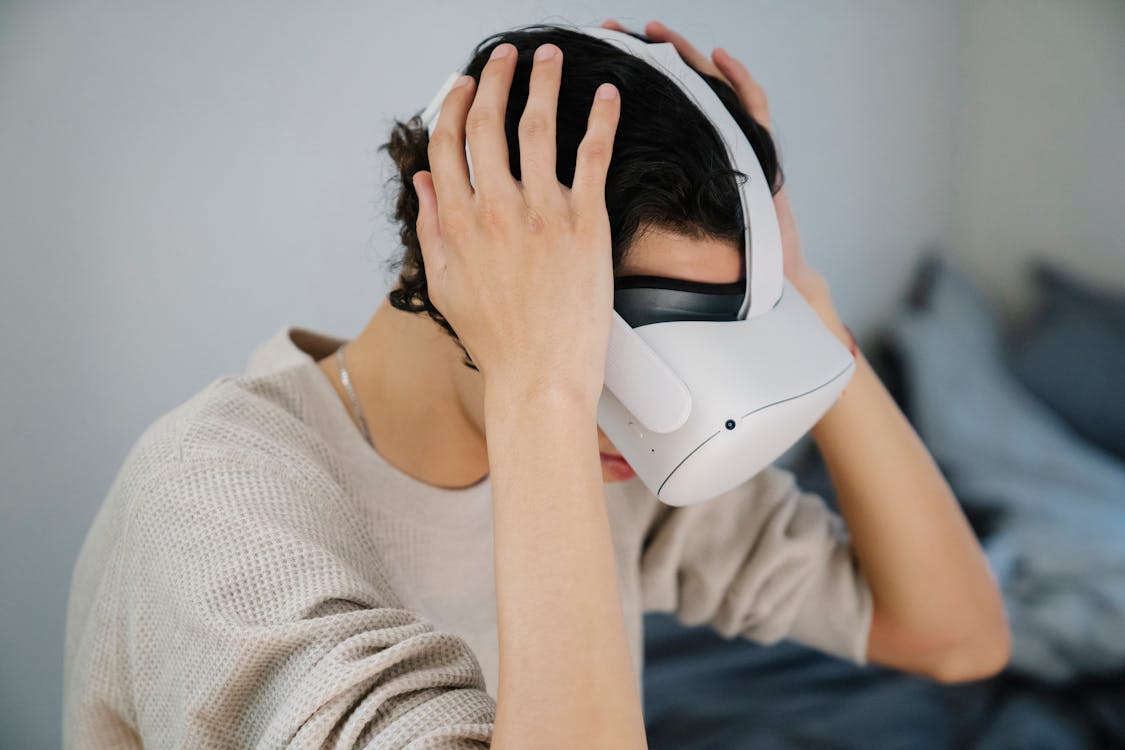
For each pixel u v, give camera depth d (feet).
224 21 5.21
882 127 7.46
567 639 1.98
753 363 2.25
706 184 2.16
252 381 2.70
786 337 2.34
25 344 5.19
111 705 2.47
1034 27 7.45
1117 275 7.72
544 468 2.06
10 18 5.02
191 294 5.34
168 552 2.27
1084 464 6.79
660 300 2.26
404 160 2.51
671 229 2.23
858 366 3.27
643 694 5.60
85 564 2.71
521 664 1.98
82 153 5.15
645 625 6.07
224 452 2.37
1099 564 5.97
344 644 2.05
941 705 5.49
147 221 5.25
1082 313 7.55
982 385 7.30
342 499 2.55
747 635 3.66
